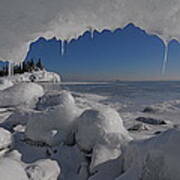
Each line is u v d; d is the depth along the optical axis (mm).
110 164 3664
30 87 9922
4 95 9273
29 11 2383
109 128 4477
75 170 4062
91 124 4531
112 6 2455
